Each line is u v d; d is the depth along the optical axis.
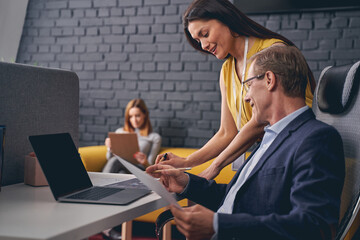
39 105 1.52
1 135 1.23
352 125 1.04
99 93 3.93
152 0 3.76
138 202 1.09
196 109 3.64
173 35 3.71
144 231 3.01
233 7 1.53
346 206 0.98
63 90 1.66
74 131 1.74
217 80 3.58
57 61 4.05
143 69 3.80
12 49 4.09
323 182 0.88
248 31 1.53
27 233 0.78
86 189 1.26
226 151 1.47
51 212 0.96
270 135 1.09
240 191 1.04
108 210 0.99
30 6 4.11
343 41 3.22
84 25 3.96
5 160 1.37
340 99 1.08
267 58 1.06
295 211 0.87
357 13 3.18
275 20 3.37
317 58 3.28
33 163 1.34
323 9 3.22
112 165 3.12
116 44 3.88
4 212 0.96
